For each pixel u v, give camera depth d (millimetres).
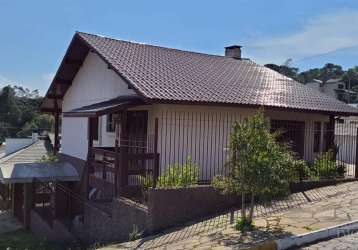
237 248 7215
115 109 12102
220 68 17438
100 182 13016
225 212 10258
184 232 9047
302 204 10312
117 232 10977
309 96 16438
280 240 7262
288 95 15625
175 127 12867
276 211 9773
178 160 12836
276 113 15219
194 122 13133
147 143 13031
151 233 9641
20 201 18688
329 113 15227
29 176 16438
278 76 18734
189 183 10742
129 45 16906
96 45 15320
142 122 13930
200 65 17000
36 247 13938
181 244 8117
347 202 10203
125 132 13562
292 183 11883
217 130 13461
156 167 10180
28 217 17219
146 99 11328
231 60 19797
